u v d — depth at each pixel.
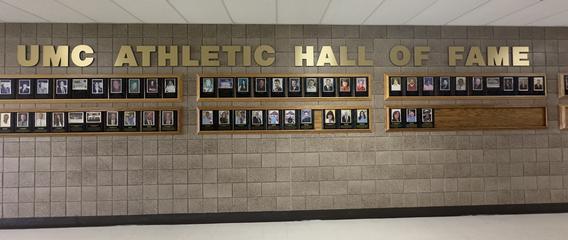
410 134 4.72
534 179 4.78
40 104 4.42
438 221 4.54
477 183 4.75
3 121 4.38
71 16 4.25
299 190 4.61
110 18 4.34
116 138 4.49
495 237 3.97
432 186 4.72
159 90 4.50
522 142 4.79
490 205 4.75
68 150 4.45
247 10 4.09
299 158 4.62
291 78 4.61
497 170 4.77
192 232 4.21
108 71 4.49
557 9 4.13
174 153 4.53
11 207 4.39
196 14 4.23
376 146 4.69
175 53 4.53
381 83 4.71
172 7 3.96
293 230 4.25
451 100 4.72
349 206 4.66
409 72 4.73
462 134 4.76
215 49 4.57
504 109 4.77
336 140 4.66
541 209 4.77
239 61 4.61
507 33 4.79
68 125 4.43
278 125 4.58
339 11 4.16
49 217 4.41
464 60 4.77
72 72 4.46
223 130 4.54
